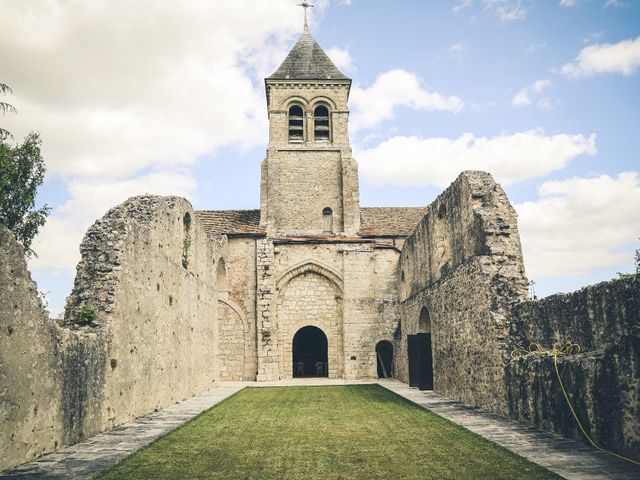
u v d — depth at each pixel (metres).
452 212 18.69
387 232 34.56
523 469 8.36
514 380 13.22
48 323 10.12
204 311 24.11
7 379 8.77
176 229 19.45
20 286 9.27
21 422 9.14
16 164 25.47
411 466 8.80
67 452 10.11
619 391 9.10
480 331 15.48
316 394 21.45
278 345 31.45
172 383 18.33
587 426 10.08
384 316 31.41
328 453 9.89
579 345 10.98
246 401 19.08
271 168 35.53
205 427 13.01
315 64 38.69
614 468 8.35
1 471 8.56
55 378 10.30
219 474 8.44
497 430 11.81
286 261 31.98
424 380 22.56
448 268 19.25
